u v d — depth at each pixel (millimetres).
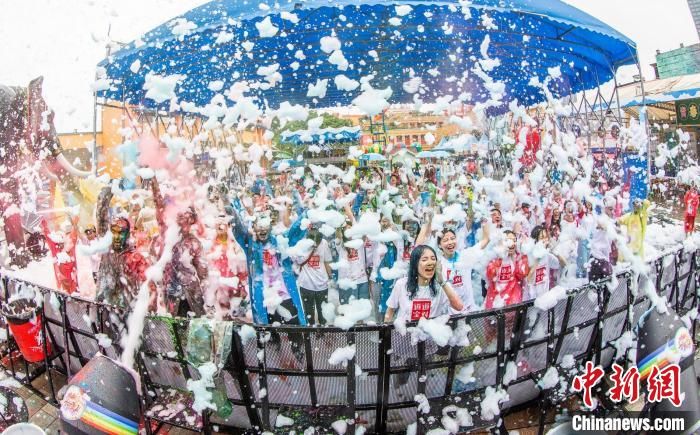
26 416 2609
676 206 9242
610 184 7828
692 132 11430
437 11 5785
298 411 2189
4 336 3369
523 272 3301
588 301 2396
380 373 2039
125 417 2084
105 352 2400
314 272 3877
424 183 6453
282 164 6902
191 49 6551
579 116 9945
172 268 3408
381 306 3980
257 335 2002
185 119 9898
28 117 5070
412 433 2129
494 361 2264
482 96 11125
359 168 8867
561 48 7652
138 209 4590
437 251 3348
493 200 5227
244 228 3363
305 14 5848
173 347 2232
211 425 2326
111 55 6430
